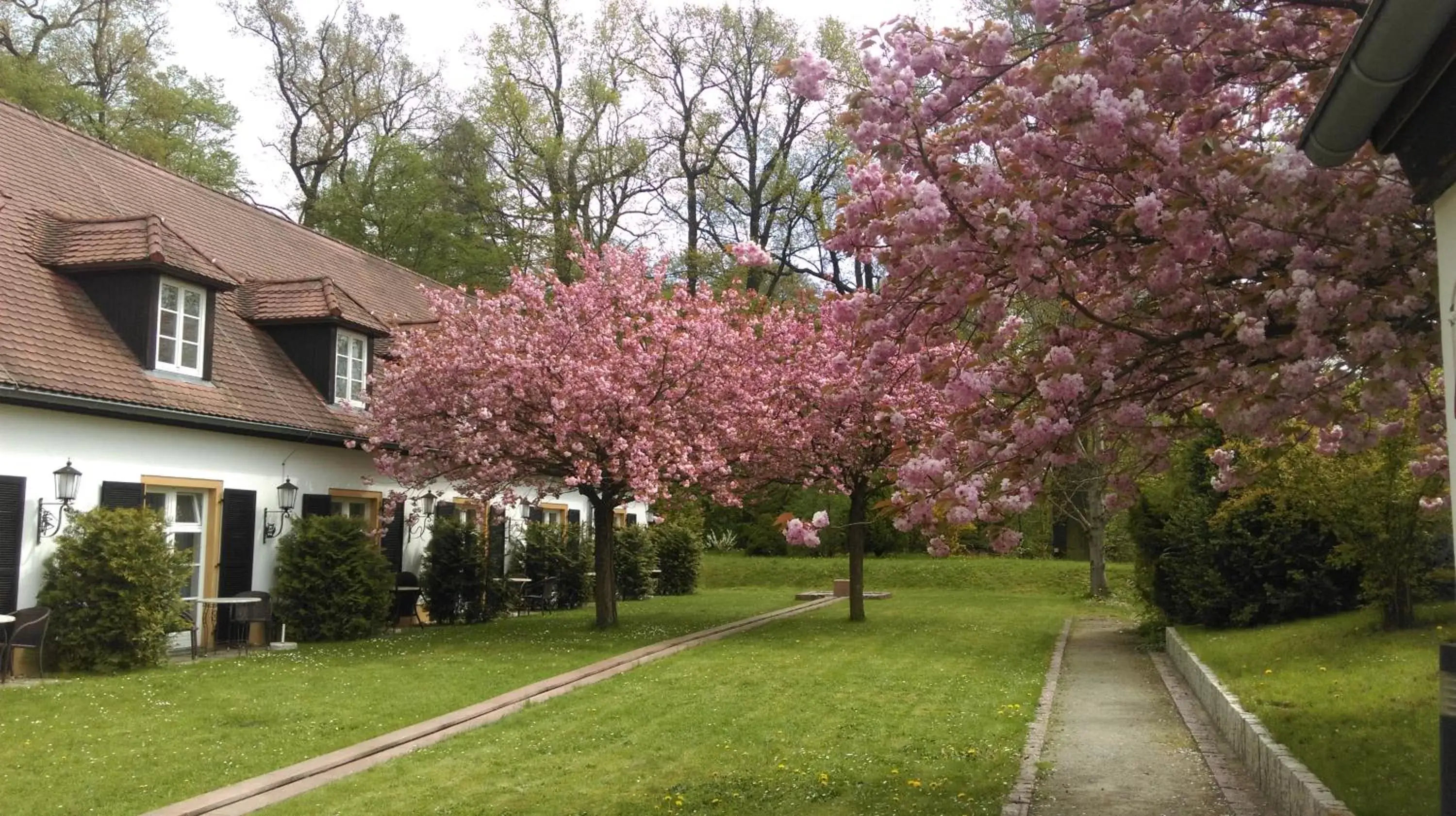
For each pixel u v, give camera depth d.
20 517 11.70
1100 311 6.07
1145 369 5.99
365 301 21.41
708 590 29.55
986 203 5.65
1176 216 5.26
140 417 13.09
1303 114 6.69
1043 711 9.86
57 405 11.94
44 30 28.41
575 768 7.79
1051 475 6.09
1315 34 6.13
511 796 7.02
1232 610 13.41
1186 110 6.03
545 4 35.16
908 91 5.69
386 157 33.72
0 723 8.98
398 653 13.98
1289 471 10.71
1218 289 5.87
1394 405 4.84
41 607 11.55
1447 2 2.78
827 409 16.88
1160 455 6.78
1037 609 22.16
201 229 18.52
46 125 17.02
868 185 6.17
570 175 35.12
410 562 19.12
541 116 34.28
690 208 36.66
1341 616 12.44
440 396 15.56
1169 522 14.70
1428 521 10.50
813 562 32.00
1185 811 6.39
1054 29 5.80
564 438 14.93
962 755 8.01
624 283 16.53
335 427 16.69
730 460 17.64
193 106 30.86
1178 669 12.49
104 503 12.75
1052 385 5.42
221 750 8.23
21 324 12.39
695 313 17.28
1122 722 9.30
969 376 5.68
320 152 34.91
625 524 27.36
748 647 15.14
